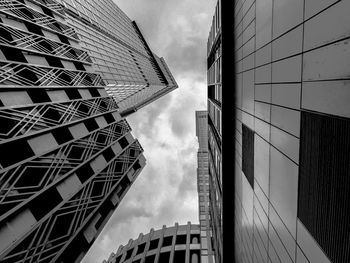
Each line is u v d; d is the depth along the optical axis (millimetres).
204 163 89562
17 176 15688
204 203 71750
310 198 9586
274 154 13836
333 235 7996
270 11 14125
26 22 25594
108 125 29797
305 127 9883
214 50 40781
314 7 8930
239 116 23438
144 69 88500
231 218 28359
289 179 11789
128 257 62188
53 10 33906
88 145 24125
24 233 13992
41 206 17125
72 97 25859
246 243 21750
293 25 10883
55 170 18734
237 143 24703
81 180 22234
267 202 15359
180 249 55125
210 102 50438
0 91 17344
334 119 7805
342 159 7418
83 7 53719
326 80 8250
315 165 9109
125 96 66438
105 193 24281
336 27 7598
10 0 24781
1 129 16562
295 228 11148
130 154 33594
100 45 51375
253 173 18562
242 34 21484
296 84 10648
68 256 19672
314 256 9367
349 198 7102
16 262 13711
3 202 13789
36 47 24453
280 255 13352
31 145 17266
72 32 35219
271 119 14195
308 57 9492
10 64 19375
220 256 36219
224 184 28000
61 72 25812
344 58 7219
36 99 20750
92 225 22203
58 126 20625
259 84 16438
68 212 18422
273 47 13609
